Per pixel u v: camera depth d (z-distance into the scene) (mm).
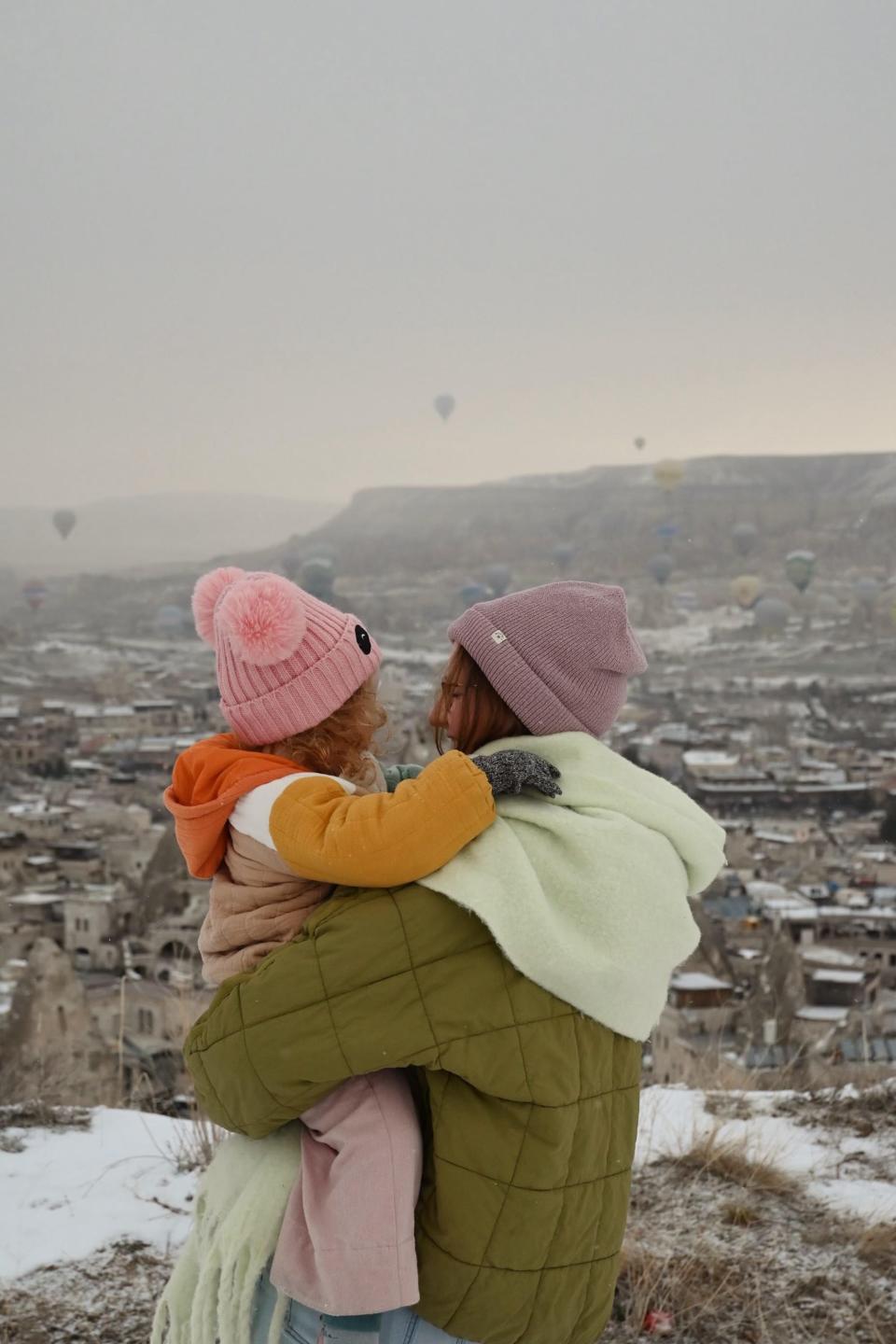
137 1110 3408
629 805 1321
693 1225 2643
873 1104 3441
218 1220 1337
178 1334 1360
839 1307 2320
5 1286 2316
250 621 1407
